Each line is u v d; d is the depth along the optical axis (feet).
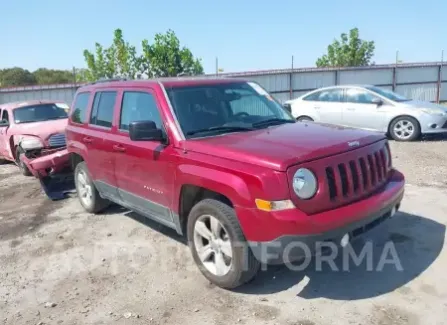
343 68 82.43
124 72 82.94
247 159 11.77
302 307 12.05
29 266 15.93
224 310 12.16
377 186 13.30
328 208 11.66
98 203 20.90
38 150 30.27
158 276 14.46
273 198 11.10
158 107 15.01
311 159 11.50
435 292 12.35
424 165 27.78
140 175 15.79
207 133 14.29
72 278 14.75
